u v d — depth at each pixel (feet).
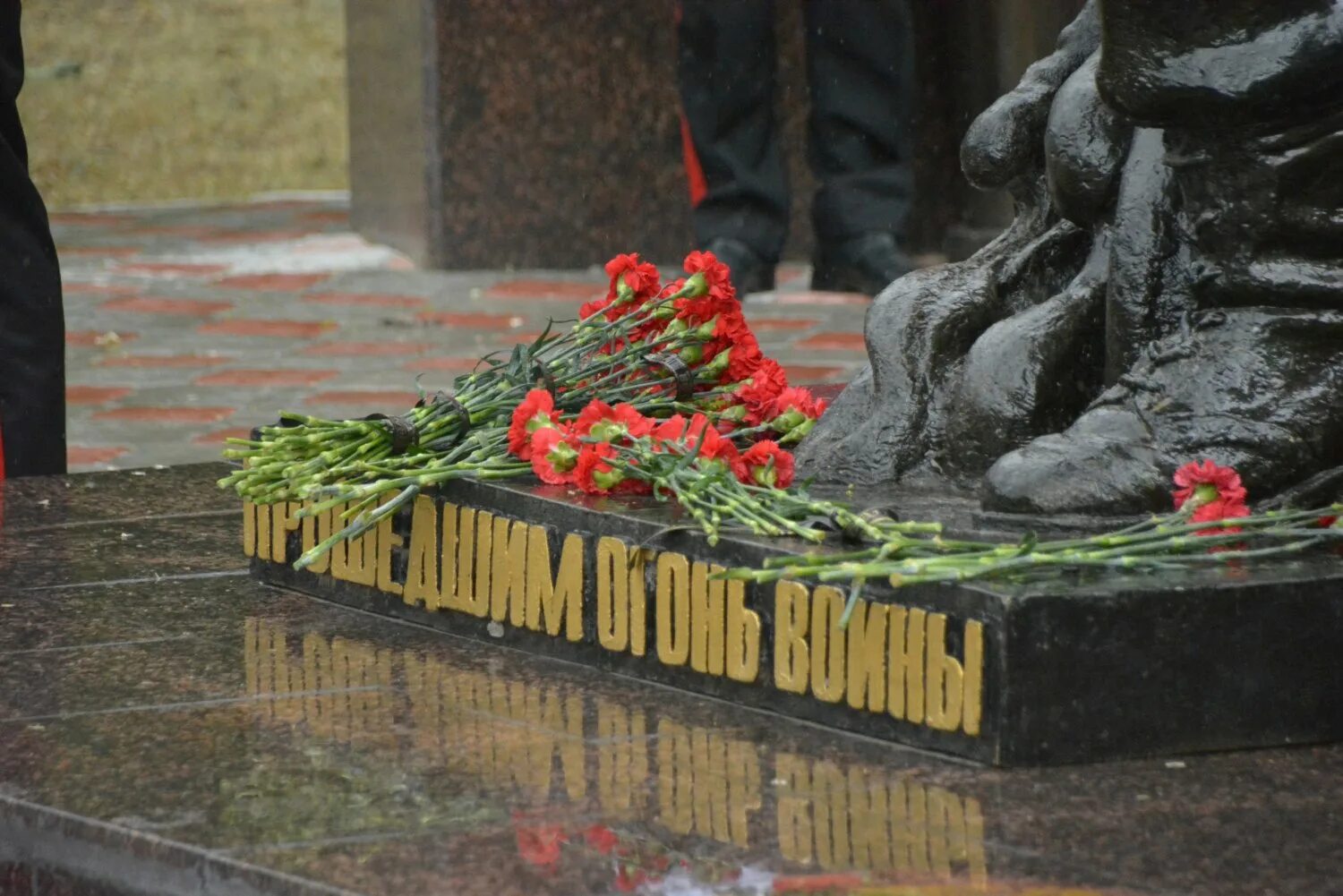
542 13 52.34
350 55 60.80
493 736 14.57
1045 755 13.56
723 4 46.01
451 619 17.33
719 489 15.64
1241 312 15.84
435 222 53.11
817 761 13.88
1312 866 12.09
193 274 53.31
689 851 12.39
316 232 61.72
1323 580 13.98
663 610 15.55
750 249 47.60
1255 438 15.34
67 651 17.02
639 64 52.95
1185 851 12.30
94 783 13.79
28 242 26.58
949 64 46.83
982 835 12.56
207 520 22.12
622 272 19.25
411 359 41.70
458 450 17.42
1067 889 11.81
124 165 72.23
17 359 26.66
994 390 17.03
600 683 15.80
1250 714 13.89
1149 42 15.33
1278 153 15.43
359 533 17.03
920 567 13.64
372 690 15.74
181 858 12.59
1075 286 17.54
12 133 26.35
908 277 18.39
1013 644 13.38
